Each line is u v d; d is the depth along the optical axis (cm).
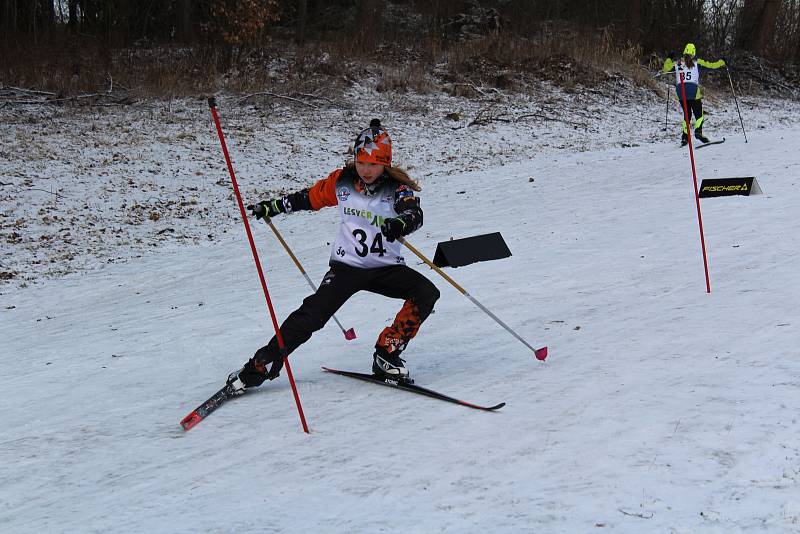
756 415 642
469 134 3616
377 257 802
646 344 880
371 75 4347
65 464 684
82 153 2975
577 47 4916
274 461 649
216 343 1097
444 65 4638
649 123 4000
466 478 584
